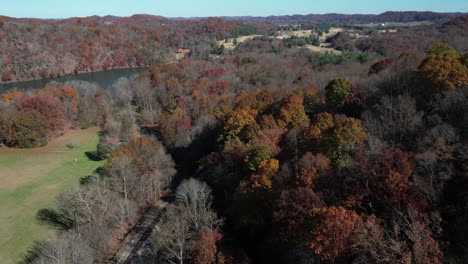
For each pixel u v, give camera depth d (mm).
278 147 65875
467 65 72812
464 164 40219
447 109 54125
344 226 35562
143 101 149875
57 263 46344
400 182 39188
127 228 66250
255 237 54375
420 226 31844
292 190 46062
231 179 65562
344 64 146875
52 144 115938
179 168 90125
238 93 124062
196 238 51812
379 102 69188
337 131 56250
